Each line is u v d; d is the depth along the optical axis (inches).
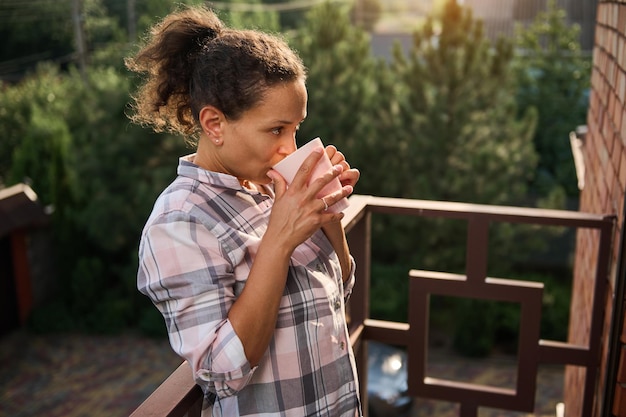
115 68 596.1
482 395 87.0
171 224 38.2
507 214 81.1
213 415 43.7
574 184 622.5
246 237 39.9
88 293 516.4
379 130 428.1
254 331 37.2
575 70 649.0
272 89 37.8
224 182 40.4
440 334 487.5
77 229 517.0
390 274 462.0
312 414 42.1
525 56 667.4
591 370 83.1
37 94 761.0
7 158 749.3
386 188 418.9
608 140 94.3
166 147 461.4
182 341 38.0
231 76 37.7
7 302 513.0
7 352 488.4
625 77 79.8
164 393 42.9
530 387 85.3
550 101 639.8
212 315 37.5
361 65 459.5
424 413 394.0
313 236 46.9
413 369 88.2
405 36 1015.6
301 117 39.6
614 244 78.1
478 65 405.1
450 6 415.5
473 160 404.5
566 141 636.7
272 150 39.3
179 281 37.8
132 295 518.9
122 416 416.5
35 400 435.8
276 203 38.5
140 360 481.7
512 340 480.1
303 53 458.0
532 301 82.9
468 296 85.0
